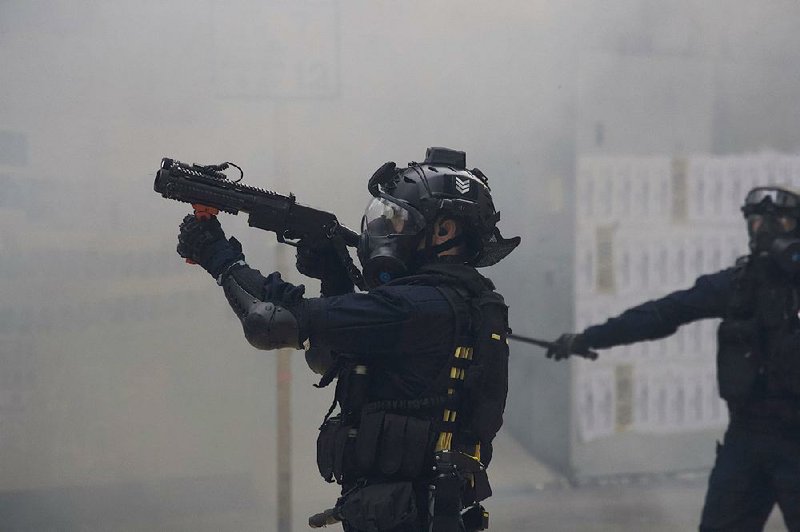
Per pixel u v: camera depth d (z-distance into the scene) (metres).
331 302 7.54
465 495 7.96
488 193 8.45
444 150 8.47
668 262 17.48
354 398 7.75
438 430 7.66
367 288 8.52
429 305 7.64
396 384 7.68
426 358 7.70
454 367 7.70
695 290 12.31
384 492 7.50
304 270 8.81
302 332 7.44
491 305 7.93
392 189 8.20
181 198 7.88
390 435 7.54
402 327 7.54
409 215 8.01
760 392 11.53
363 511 7.47
